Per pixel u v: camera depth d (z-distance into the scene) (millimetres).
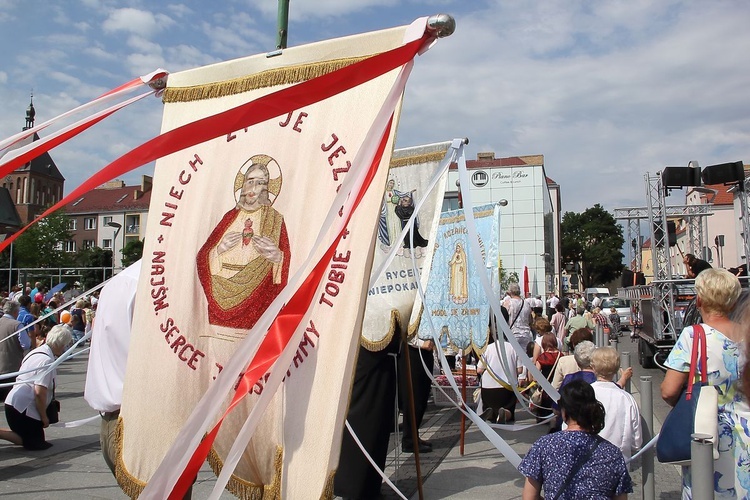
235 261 2729
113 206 70062
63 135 2600
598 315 17781
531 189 31484
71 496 5039
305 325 2156
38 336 8883
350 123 2588
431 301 6598
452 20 2281
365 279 2340
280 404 2449
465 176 3779
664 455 2963
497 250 6297
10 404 6535
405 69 2281
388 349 4781
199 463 1981
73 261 51844
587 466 2928
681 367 2988
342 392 2312
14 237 2469
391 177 5582
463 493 5227
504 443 3449
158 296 2922
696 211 20109
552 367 7922
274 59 2865
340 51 2678
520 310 10234
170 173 3045
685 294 13867
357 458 4625
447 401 9234
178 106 3084
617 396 4145
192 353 2770
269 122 2805
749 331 2572
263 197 2725
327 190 2562
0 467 5934
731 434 2824
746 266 14016
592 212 79500
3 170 2412
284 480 2379
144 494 2004
